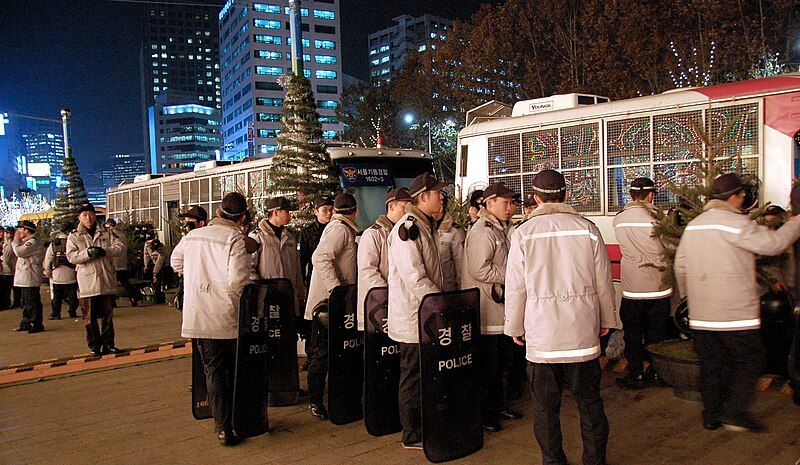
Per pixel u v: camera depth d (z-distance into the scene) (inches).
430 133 1454.2
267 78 4306.1
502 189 216.7
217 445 205.5
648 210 242.8
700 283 193.5
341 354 221.0
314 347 229.6
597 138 343.9
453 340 188.1
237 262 201.5
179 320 490.6
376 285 207.6
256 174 541.6
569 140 356.5
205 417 230.8
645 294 244.4
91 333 346.9
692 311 197.5
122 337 413.4
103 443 209.5
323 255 224.8
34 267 451.2
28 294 448.8
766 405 220.2
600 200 341.7
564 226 166.1
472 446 191.2
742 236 183.5
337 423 220.2
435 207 192.1
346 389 222.4
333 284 221.1
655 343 249.0
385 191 474.0
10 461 195.6
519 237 169.5
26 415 242.2
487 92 1159.0
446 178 1456.7
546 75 1085.8
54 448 205.8
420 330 182.5
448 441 185.6
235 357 209.2
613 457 182.1
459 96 1222.9
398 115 1578.5
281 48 4357.8
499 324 211.0
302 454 195.6
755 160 290.4
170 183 717.9
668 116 317.1
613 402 233.5
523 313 170.1
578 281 163.3
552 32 1075.3
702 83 911.0
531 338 166.4
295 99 430.0
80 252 339.3
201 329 201.8
